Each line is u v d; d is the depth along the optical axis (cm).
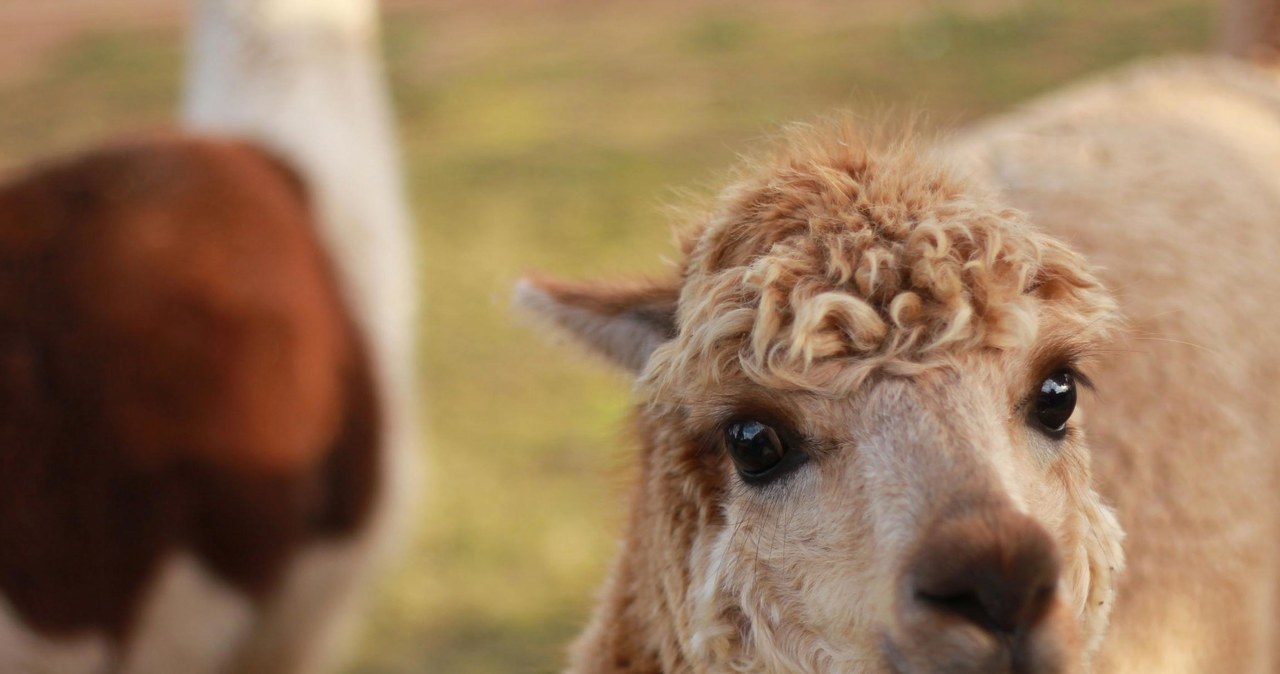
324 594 796
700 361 379
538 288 455
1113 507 439
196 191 744
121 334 688
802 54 1984
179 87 2181
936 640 318
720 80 1916
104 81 2255
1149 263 502
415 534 963
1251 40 685
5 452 661
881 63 1884
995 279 356
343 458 781
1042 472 368
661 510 424
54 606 671
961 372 350
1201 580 460
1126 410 461
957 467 332
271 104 884
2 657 665
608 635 466
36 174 738
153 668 720
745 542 387
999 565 307
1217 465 477
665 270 463
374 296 839
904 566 326
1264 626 501
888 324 353
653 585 438
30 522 664
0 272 684
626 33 2266
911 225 363
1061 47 1859
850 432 356
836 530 358
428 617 892
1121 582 437
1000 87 1720
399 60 2200
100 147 776
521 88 2003
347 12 938
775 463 377
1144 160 557
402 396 857
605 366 455
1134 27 1900
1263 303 520
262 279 740
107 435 679
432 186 1630
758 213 386
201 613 724
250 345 721
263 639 778
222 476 709
